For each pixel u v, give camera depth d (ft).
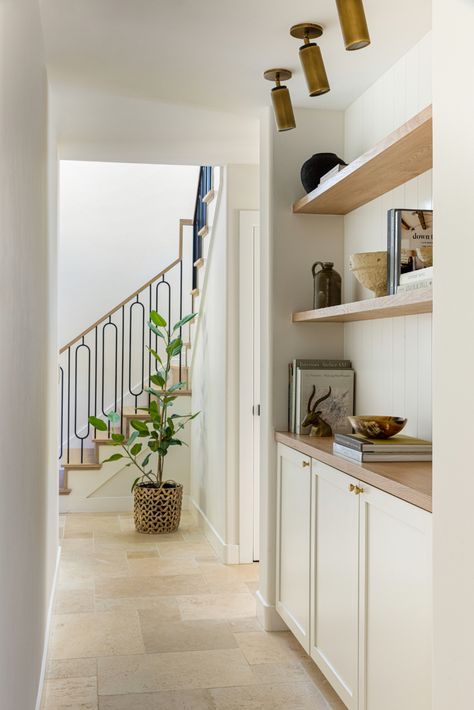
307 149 11.15
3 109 4.25
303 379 10.66
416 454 7.84
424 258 7.63
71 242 22.45
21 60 5.56
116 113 11.48
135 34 8.63
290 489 10.15
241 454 14.60
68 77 9.97
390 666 6.57
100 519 18.39
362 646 7.22
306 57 8.12
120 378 22.26
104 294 22.47
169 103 11.00
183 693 8.77
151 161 14.58
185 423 19.42
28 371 6.46
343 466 7.86
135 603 12.03
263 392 11.45
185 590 12.76
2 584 4.31
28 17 6.27
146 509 16.83
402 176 8.87
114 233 22.68
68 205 22.52
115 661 9.69
